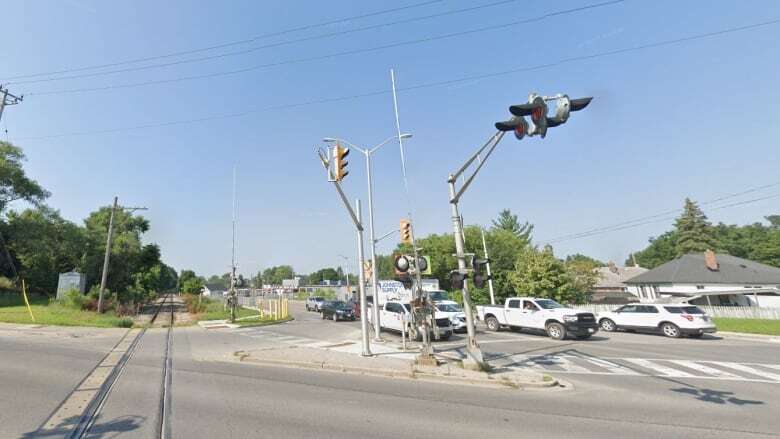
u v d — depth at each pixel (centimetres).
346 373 1184
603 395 934
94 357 1346
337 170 1441
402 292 3138
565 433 657
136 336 2116
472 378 1077
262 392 916
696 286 4166
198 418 708
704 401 879
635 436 646
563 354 1570
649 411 796
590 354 1570
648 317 2352
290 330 2566
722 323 2791
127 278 5272
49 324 2456
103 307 3309
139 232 6169
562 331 2091
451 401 864
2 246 4284
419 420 721
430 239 5672
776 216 8512
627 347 1783
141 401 812
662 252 8612
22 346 1519
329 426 678
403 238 1997
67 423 670
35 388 890
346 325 2948
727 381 1098
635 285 4825
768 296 3853
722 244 6856
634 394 945
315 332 2433
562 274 3872
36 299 3869
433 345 1850
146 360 1331
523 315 2317
